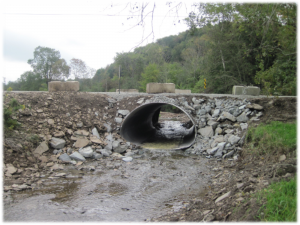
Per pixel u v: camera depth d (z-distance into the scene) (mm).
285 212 3246
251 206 3721
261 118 10305
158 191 6148
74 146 9391
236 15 12656
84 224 4426
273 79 9883
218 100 12227
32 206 5070
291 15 8703
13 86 44375
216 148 9555
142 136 14320
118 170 7902
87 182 6699
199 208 4758
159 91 13852
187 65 43688
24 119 9391
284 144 7059
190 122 19391
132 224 4438
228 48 23609
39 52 43938
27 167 7387
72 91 12688
